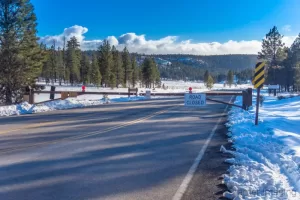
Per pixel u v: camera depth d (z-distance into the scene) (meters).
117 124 12.31
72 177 5.66
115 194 4.86
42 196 4.75
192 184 5.40
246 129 10.83
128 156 7.21
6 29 21.94
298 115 15.10
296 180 5.44
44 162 6.63
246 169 6.10
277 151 7.55
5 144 8.43
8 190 4.99
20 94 21.62
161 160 6.92
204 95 15.34
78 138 9.33
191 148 8.18
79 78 82.56
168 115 15.63
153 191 5.03
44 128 11.23
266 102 25.36
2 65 21.78
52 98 22.62
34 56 23.44
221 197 4.82
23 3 22.14
